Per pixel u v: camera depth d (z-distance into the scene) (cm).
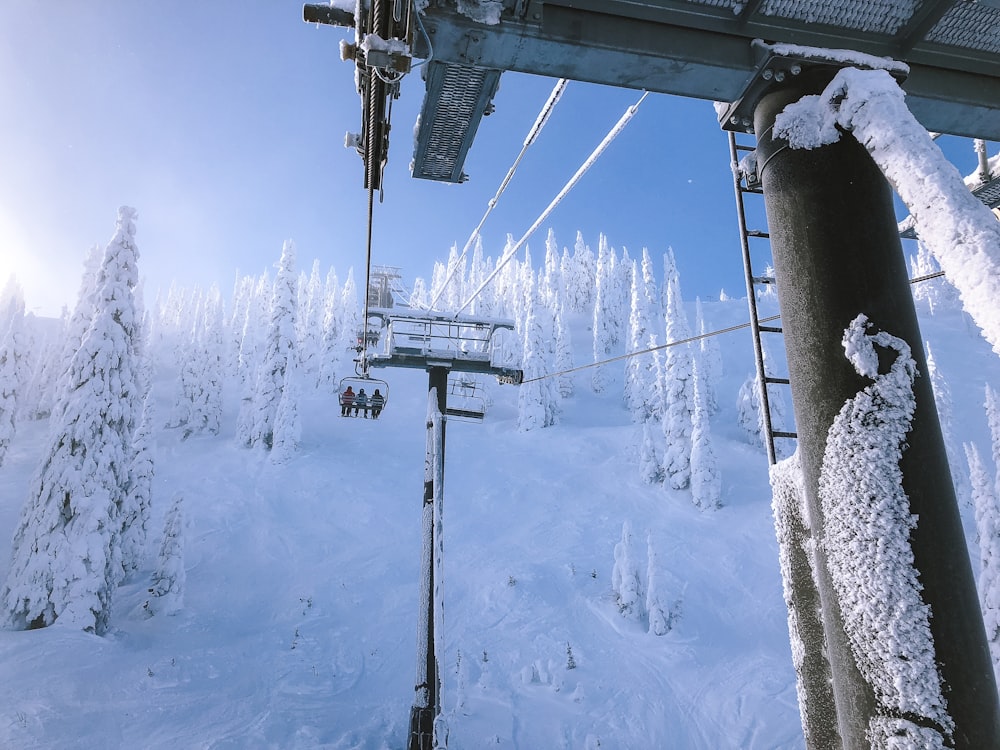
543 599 3422
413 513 4606
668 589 3516
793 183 262
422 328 1788
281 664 2641
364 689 2536
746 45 296
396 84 352
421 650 1254
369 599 3400
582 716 2412
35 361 7669
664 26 291
